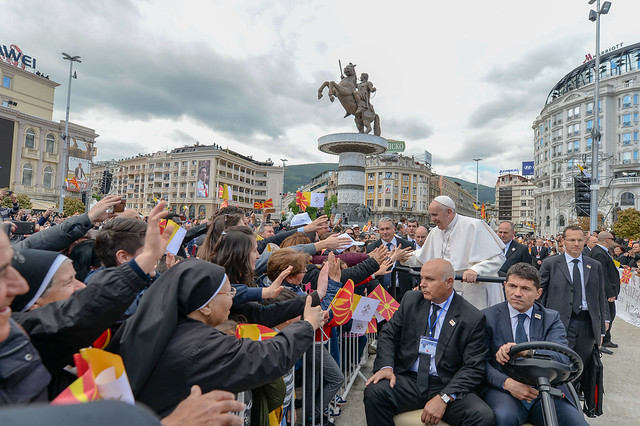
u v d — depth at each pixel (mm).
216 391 1430
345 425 3578
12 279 1143
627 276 7582
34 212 17109
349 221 17125
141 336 1573
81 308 1516
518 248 6398
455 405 2773
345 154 17594
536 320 3104
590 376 3879
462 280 3846
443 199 4426
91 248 2771
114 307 1539
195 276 1717
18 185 47125
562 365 2383
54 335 1517
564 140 66812
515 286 3111
